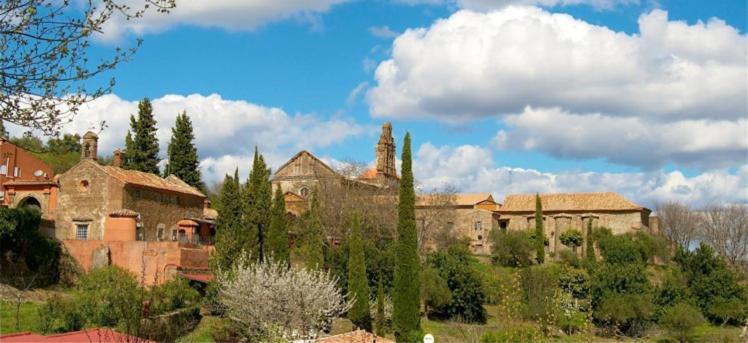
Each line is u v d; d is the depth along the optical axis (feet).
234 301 151.64
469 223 423.64
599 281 274.36
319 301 155.33
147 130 342.85
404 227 212.43
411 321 204.95
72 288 194.59
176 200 250.98
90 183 226.17
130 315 80.12
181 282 185.98
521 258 369.91
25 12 47.09
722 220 457.27
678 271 317.63
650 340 247.29
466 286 251.60
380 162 414.62
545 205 446.19
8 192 229.25
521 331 135.23
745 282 374.43
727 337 231.30
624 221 430.61
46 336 95.86
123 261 199.21
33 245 189.88
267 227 227.81
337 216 308.81
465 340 179.42
